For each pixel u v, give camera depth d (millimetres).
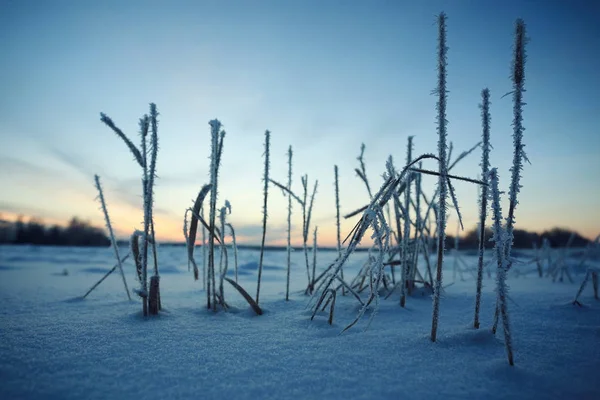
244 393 1284
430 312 2713
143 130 2461
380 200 1924
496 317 1899
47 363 1533
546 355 1671
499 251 1613
